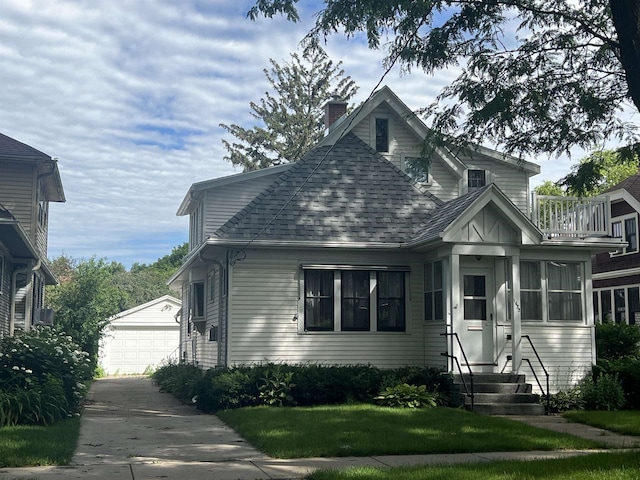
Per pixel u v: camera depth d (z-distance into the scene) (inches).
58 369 620.7
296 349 724.7
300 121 2003.0
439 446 457.1
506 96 574.2
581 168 618.5
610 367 716.0
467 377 682.8
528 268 748.0
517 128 613.6
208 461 420.8
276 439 474.9
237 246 713.6
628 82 418.0
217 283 819.4
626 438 512.4
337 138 838.5
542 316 740.0
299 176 783.1
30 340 624.1
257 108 2031.3
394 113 896.9
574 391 685.3
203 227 919.0
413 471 370.3
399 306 759.7
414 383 677.9
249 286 722.2
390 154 890.7
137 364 1491.1
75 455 434.3
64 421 562.3
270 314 722.8
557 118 610.5
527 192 1018.1
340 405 650.2
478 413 623.5
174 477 371.6
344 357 735.1
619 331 837.2
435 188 912.3
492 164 1006.4
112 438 500.4
